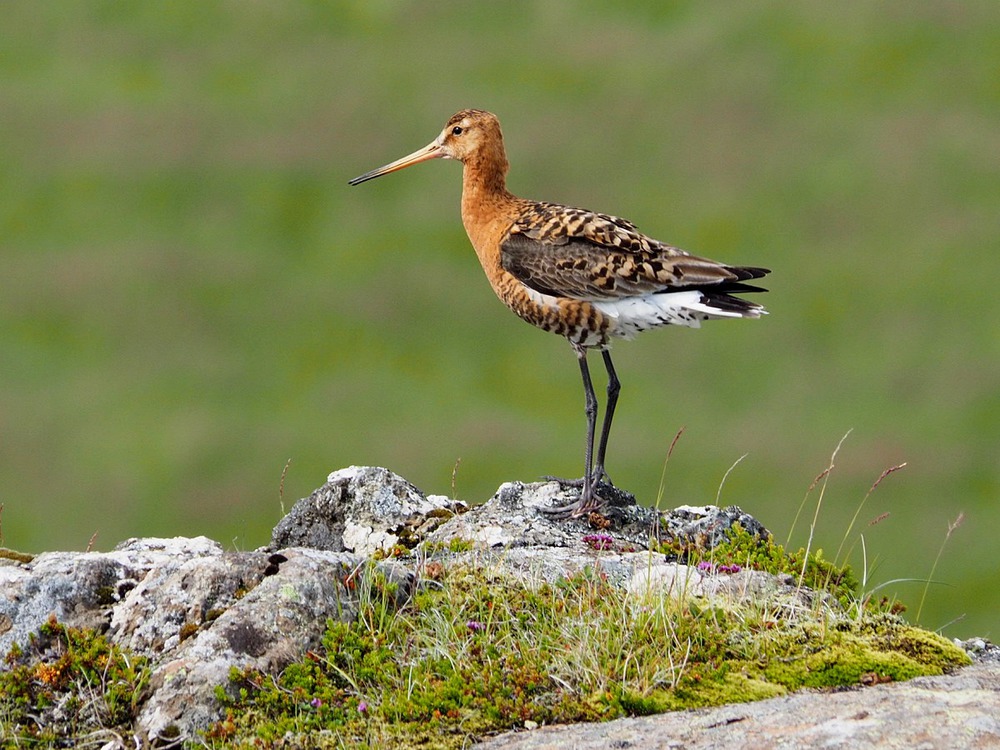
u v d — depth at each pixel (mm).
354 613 8258
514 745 7285
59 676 7828
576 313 11172
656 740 7152
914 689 7680
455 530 9758
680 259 11023
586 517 10156
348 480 10367
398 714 7676
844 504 26000
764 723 7227
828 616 8508
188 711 7562
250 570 8383
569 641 8133
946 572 23688
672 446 9070
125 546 9562
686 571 8859
